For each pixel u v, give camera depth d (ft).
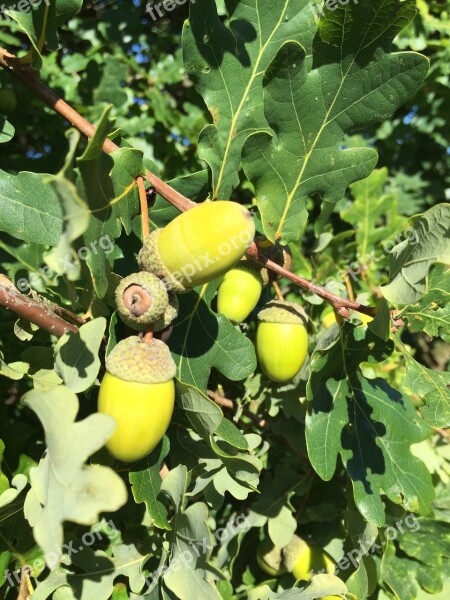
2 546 0.44
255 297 0.48
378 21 0.41
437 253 0.35
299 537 0.57
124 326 0.39
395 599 0.57
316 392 0.47
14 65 0.41
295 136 0.43
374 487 0.47
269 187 0.44
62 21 0.42
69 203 0.28
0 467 0.43
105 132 0.31
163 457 0.42
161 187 0.39
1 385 0.52
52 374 0.44
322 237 0.68
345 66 0.42
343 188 0.44
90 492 0.29
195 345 0.46
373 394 0.50
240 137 0.48
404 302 0.36
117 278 0.38
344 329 0.45
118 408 0.34
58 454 0.31
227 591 0.53
